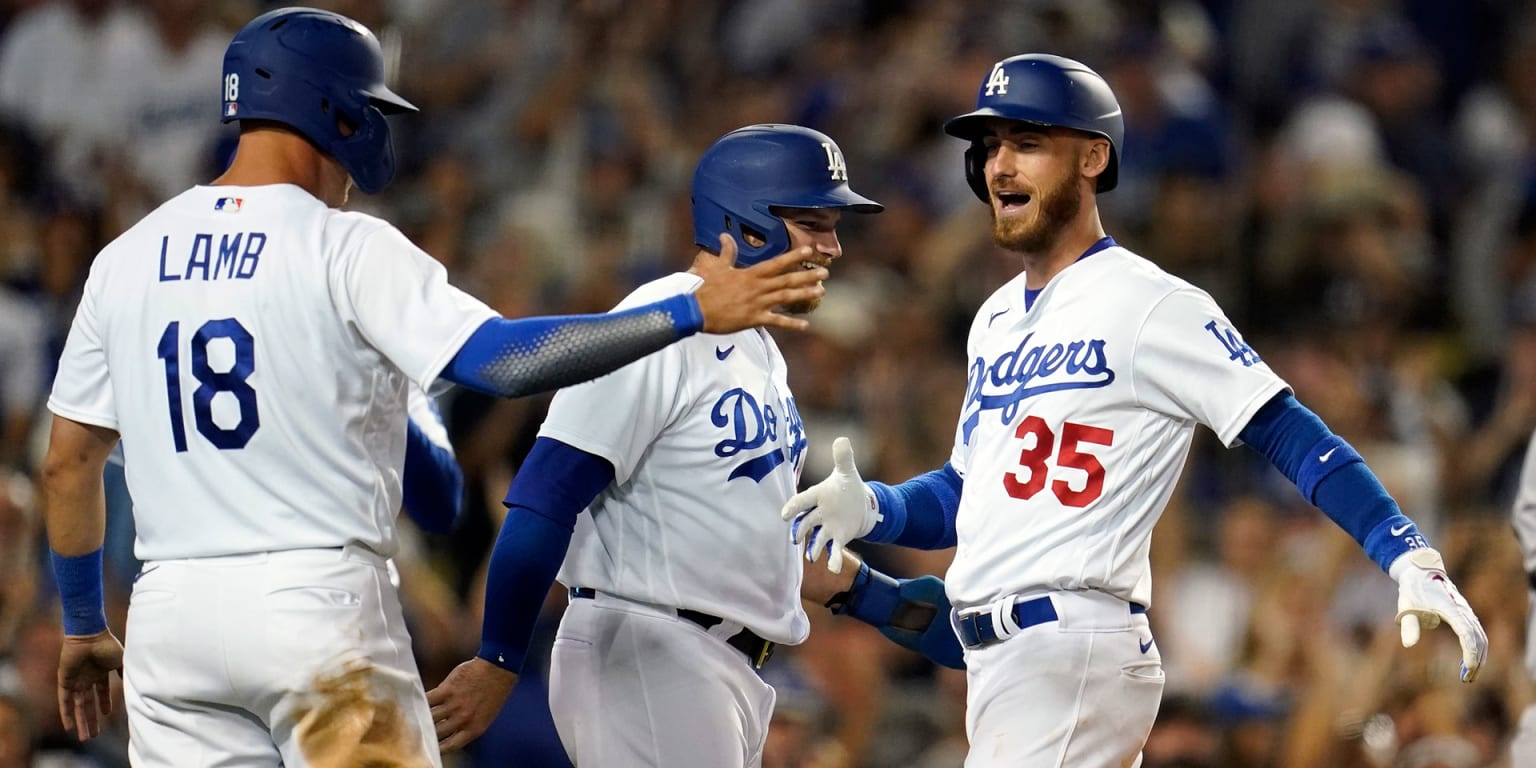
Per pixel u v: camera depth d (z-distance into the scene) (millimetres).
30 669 22094
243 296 13250
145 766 13523
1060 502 14125
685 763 14812
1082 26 36500
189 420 13281
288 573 13102
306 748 12992
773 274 12734
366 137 13883
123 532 23062
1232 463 29469
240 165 13805
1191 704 20938
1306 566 26312
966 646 14789
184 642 13133
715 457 14828
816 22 40031
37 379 30500
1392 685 22906
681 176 34969
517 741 22875
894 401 28750
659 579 14828
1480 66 42000
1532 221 35781
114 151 34188
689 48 38906
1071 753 14031
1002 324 15148
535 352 12656
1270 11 38938
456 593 24906
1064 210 14680
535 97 35562
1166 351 13992
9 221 31859
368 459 13523
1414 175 37906
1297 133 37531
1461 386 33594
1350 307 31969
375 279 13109
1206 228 33000
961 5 38281
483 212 33531
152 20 35344
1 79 35000
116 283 13656
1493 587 23906
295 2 36500
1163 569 27188
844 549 16828
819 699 23141
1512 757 17922
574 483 14414
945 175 34688
